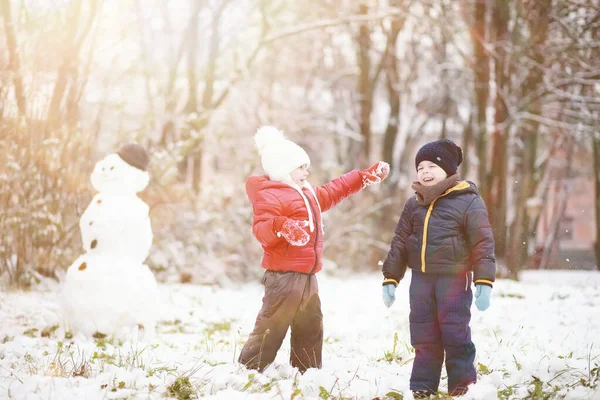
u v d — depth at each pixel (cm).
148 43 2130
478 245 416
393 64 2370
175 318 797
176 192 1361
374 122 2819
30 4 1070
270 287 470
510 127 1702
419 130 2495
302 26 2044
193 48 2083
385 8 2119
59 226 1041
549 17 1531
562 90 1672
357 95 2450
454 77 2434
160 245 1326
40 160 1027
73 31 1057
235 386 436
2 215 999
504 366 506
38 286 1019
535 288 1092
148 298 670
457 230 421
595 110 1716
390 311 864
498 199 1670
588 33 1557
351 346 609
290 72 2550
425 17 1950
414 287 432
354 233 1812
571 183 3103
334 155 2619
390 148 2369
